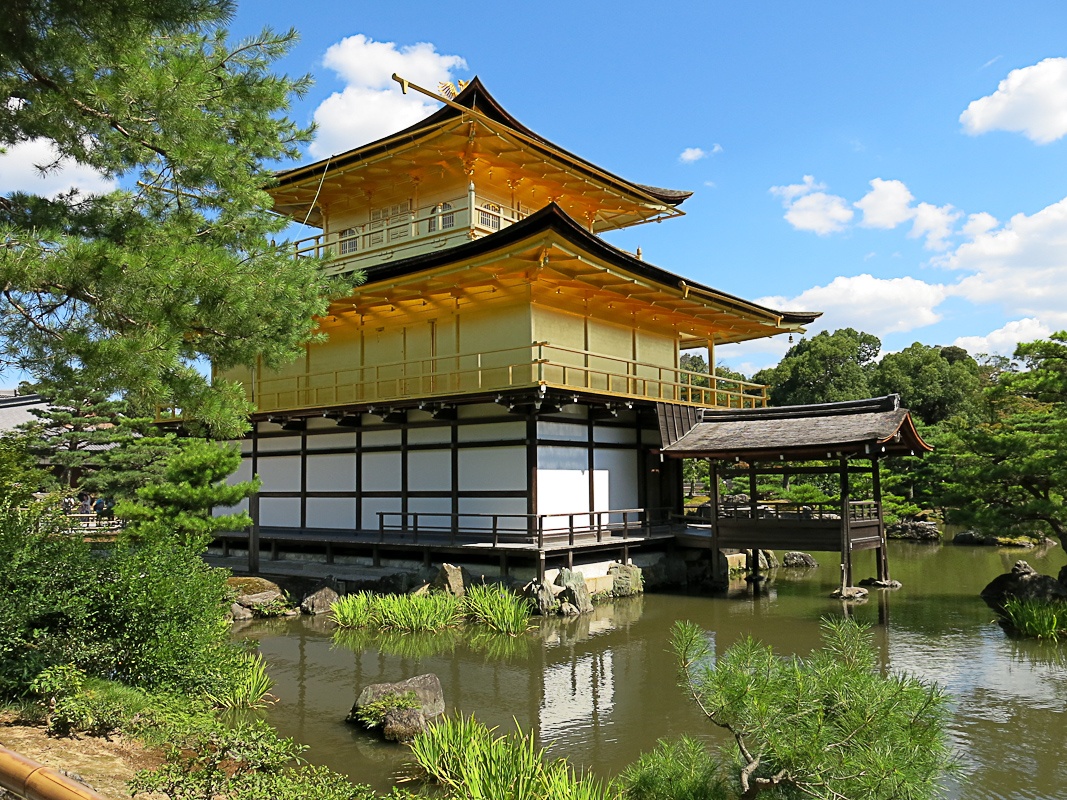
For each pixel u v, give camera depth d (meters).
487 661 14.46
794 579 25.06
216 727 7.89
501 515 20.56
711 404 32.59
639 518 26.23
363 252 27.95
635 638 16.27
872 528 22.30
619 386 26.64
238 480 29.42
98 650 9.07
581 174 27.20
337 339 27.80
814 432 21.27
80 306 9.30
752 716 5.80
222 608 11.59
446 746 9.10
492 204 26.67
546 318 23.62
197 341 11.08
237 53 11.63
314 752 9.80
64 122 10.30
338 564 23.44
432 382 22.94
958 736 10.25
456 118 22.52
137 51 9.61
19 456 13.26
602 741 10.23
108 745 7.55
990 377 61.50
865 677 5.80
